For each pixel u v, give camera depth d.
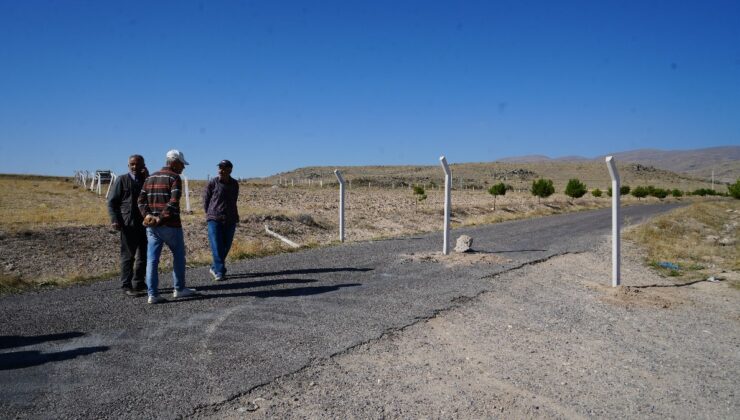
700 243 18.42
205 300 7.26
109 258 11.30
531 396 4.33
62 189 37.12
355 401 4.10
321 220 20.33
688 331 6.43
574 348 5.61
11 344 5.29
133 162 7.68
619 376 4.86
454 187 105.62
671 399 4.38
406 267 10.25
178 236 7.21
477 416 3.94
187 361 4.86
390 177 134.88
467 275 9.52
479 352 5.37
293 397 4.14
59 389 4.19
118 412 3.80
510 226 22.55
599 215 32.91
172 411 3.84
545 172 163.38
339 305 7.05
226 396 4.11
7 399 3.98
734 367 5.20
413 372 4.75
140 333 5.70
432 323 6.32
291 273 9.47
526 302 7.60
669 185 147.50
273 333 5.75
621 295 8.12
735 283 9.69
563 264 11.27
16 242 11.20
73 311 6.60
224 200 8.71
